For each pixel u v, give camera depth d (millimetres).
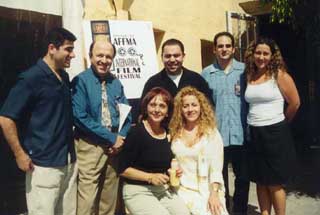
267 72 4809
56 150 4027
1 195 6551
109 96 4523
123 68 5559
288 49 11531
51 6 5844
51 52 3996
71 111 4250
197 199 4383
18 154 3879
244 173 5133
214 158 4477
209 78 5375
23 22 6695
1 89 6914
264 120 4805
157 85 4992
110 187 4562
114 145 4402
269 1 7727
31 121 3943
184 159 4465
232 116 5258
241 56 8984
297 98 4848
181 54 4957
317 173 8289
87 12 6445
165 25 7914
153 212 4172
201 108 4547
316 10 7621
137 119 5039
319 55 10836
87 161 4395
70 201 4297
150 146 4293
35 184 3967
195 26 8539
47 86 3939
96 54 4414
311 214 5891
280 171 4805
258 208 6219
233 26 8945
